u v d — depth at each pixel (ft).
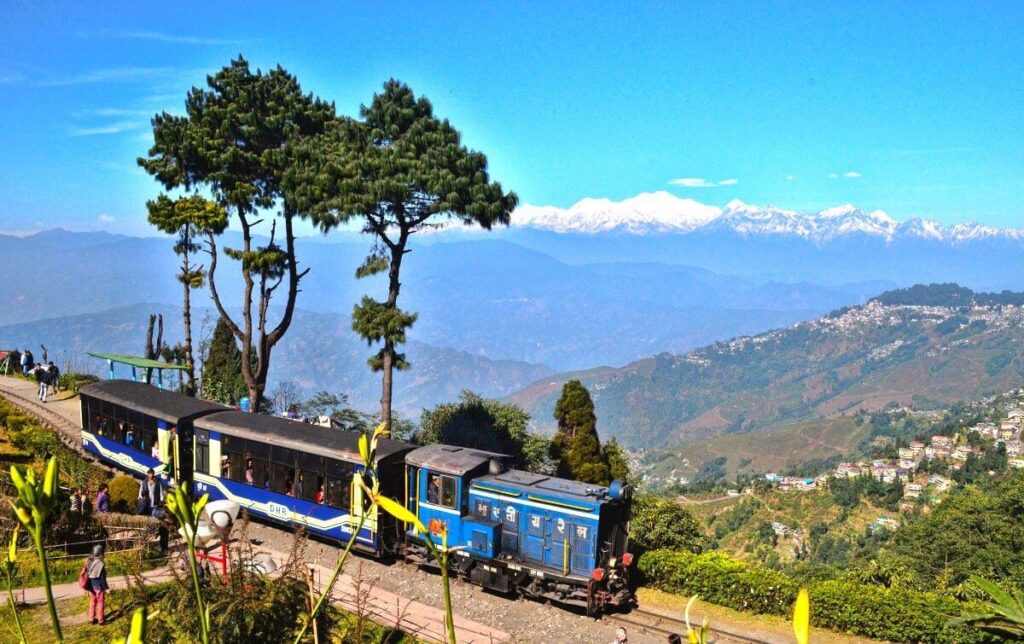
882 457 565.94
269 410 150.20
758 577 74.28
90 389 115.75
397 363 109.50
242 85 123.75
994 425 595.88
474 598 76.33
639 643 68.39
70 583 70.85
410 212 105.91
